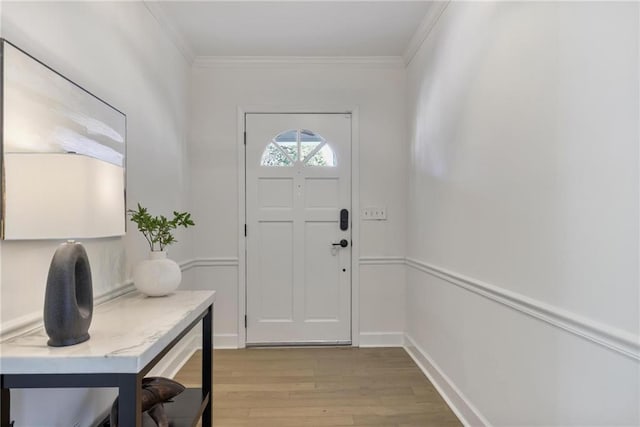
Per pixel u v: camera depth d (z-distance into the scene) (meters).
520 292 1.45
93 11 1.61
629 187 0.96
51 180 1.00
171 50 2.61
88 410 1.54
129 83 1.96
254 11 2.38
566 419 1.19
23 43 1.19
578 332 1.13
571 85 1.16
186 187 2.94
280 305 3.12
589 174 1.09
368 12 2.40
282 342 3.12
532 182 1.37
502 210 1.58
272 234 3.12
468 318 1.91
